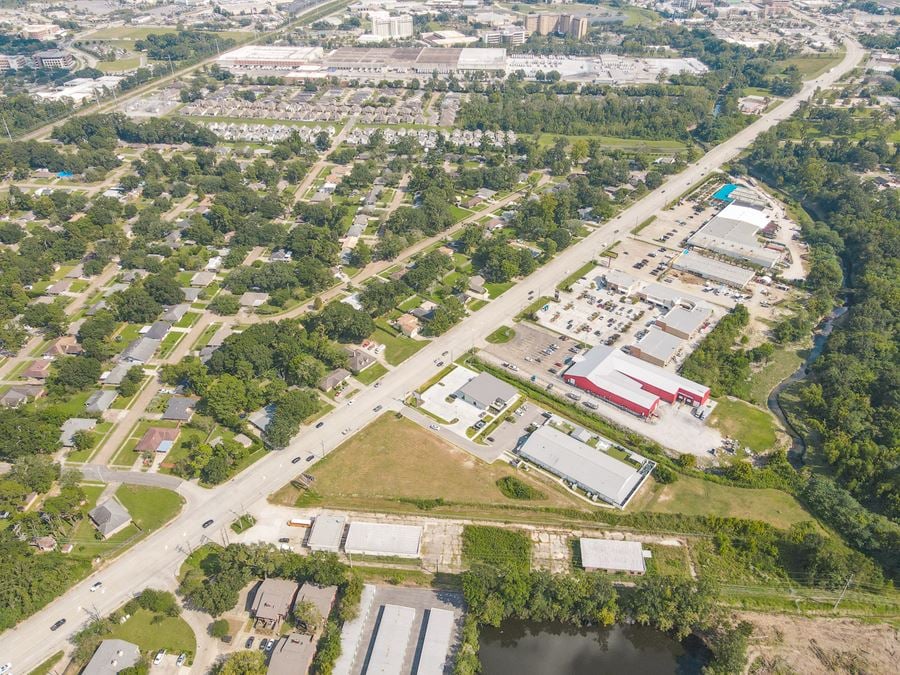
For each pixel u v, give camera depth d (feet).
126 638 457.27
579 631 480.64
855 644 463.42
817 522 551.18
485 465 609.42
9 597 466.70
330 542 526.16
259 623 468.34
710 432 650.02
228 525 546.26
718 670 432.66
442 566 517.55
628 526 551.18
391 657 440.45
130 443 631.97
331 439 638.53
